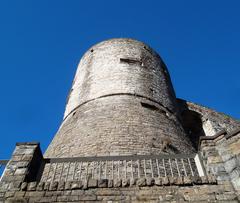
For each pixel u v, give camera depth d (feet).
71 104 44.96
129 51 51.16
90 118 37.04
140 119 36.60
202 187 18.78
